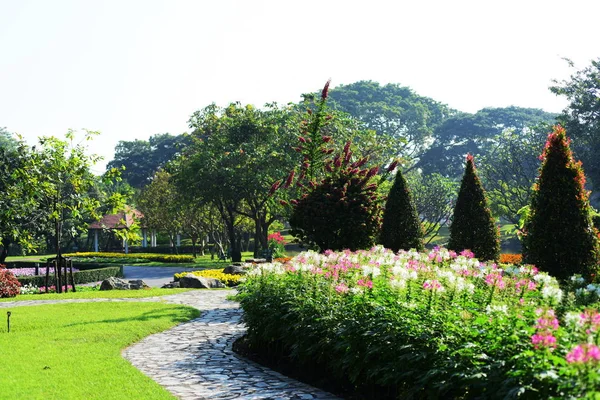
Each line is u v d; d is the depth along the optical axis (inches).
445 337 251.6
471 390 231.1
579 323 194.1
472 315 251.6
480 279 316.5
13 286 822.5
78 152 913.5
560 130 393.4
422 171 2773.1
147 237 2583.7
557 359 188.5
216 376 346.6
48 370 336.8
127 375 329.7
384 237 612.7
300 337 356.2
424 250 609.3
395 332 273.4
